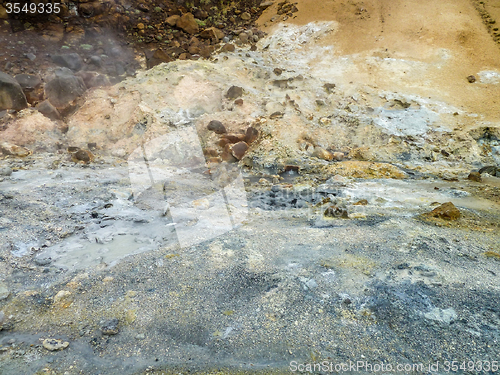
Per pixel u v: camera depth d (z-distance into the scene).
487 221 3.76
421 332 2.06
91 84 8.12
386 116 7.60
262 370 1.82
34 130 6.45
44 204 3.83
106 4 10.61
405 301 2.29
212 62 9.21
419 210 4.07
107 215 3.67
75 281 2.53
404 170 6.00
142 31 10.66
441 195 4.66
